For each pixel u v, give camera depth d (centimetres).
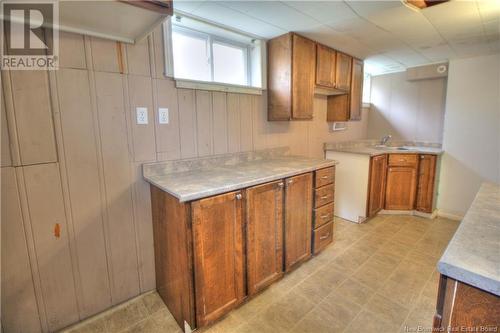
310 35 234
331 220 252
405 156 331
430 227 301
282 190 191
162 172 185
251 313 168
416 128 378
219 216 152
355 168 312
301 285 195
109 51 155
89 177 156
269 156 263
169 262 164
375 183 318
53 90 139
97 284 166
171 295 166
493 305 64
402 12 185
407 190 338
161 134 183
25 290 142
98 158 158
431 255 238
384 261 228
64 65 141
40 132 137
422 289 190
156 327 159
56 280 151
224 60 229
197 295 147
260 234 179
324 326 157
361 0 167
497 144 298
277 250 194
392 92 396
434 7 178
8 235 134
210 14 186
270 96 250
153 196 177
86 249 159
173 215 150
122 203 170
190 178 173
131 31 146
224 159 222
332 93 319
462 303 69
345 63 298
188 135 198
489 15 191
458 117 320
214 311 157
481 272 65
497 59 290
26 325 144
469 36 238
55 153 143
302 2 168
